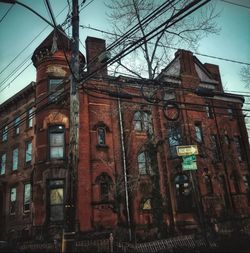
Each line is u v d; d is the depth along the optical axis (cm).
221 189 2506
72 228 996
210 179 2462
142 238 1842
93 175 2125
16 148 2684
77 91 1159
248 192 2812
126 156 2225
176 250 1320
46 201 1980
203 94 1617
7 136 2858
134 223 2033
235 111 3059
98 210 2045
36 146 2158
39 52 2352
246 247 1423
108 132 2295
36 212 1977
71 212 1009
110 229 1998
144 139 2322
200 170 2381
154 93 1775
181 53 2728
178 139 2294
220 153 2708
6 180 2680
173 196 2259
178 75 2605
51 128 2159
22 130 2647
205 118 2653
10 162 2708
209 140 2595
